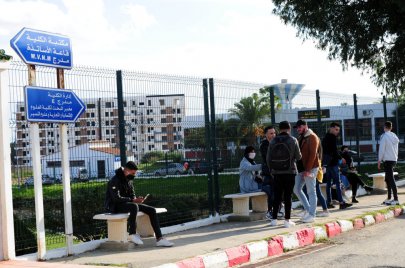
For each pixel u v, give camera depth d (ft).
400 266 23.40
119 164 30.99
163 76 33.88
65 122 27.55
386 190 54.29
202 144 37.14
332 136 43.04
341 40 89.66
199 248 27.76
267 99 43.14
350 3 90.38
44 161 28.40
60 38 27.55
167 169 34.27
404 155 66.08
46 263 25.05
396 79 91.81
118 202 29.22
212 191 38.17
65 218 27.81
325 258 26.17
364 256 25.99
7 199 26.04
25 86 25.54
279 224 35.47
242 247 27.07
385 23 88.58
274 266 25.13
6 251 25.94
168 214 34.65
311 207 35.60
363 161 59.77
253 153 38.96
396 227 35.45
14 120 26.66
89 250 28.99
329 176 43.37
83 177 29.53
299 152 34.01
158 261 24.73
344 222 35.06
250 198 41.42
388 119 64.69
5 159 26.03
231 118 39.52
